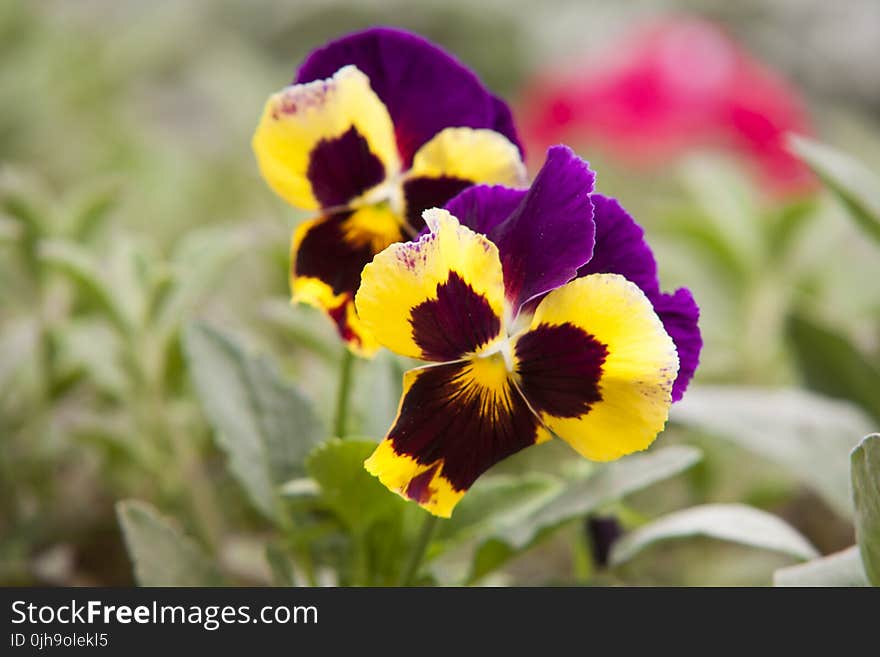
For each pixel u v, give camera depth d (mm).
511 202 430
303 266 455
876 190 527
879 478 425
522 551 473
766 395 544
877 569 436
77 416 593
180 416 580
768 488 624
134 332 561
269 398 491
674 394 429
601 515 510
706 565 621
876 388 583
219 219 918
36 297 608
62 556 578
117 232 701
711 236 783
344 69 452
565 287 414
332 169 454
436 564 499
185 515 569
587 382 413
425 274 410
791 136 533
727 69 999
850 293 837
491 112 468
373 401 491
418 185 458
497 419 419
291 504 475
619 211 429
